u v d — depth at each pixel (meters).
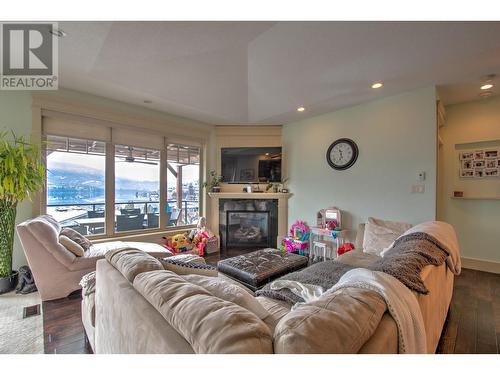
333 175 3.83
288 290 1.67
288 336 0.61
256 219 4.64
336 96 3.25
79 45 2.06
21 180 2.27
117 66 2.46
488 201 3.29
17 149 2.29
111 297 1.15
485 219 3.30
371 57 2.37
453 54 2.24
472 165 3.41
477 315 2.07
